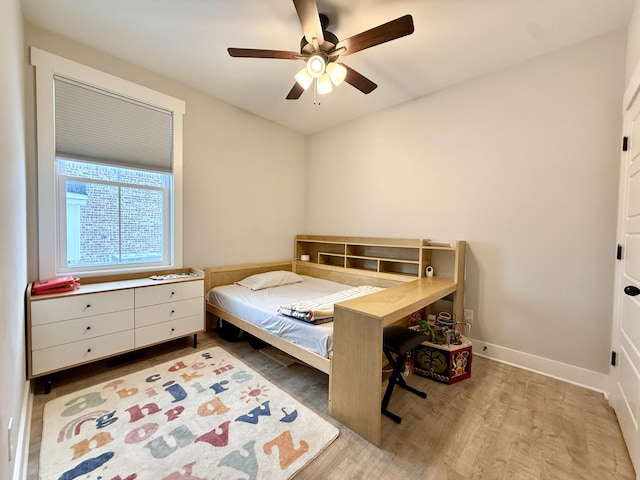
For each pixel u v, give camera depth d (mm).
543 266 2369
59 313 1950
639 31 1704
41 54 2100
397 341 1838
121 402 1859
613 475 1382
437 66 2506
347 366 1683
